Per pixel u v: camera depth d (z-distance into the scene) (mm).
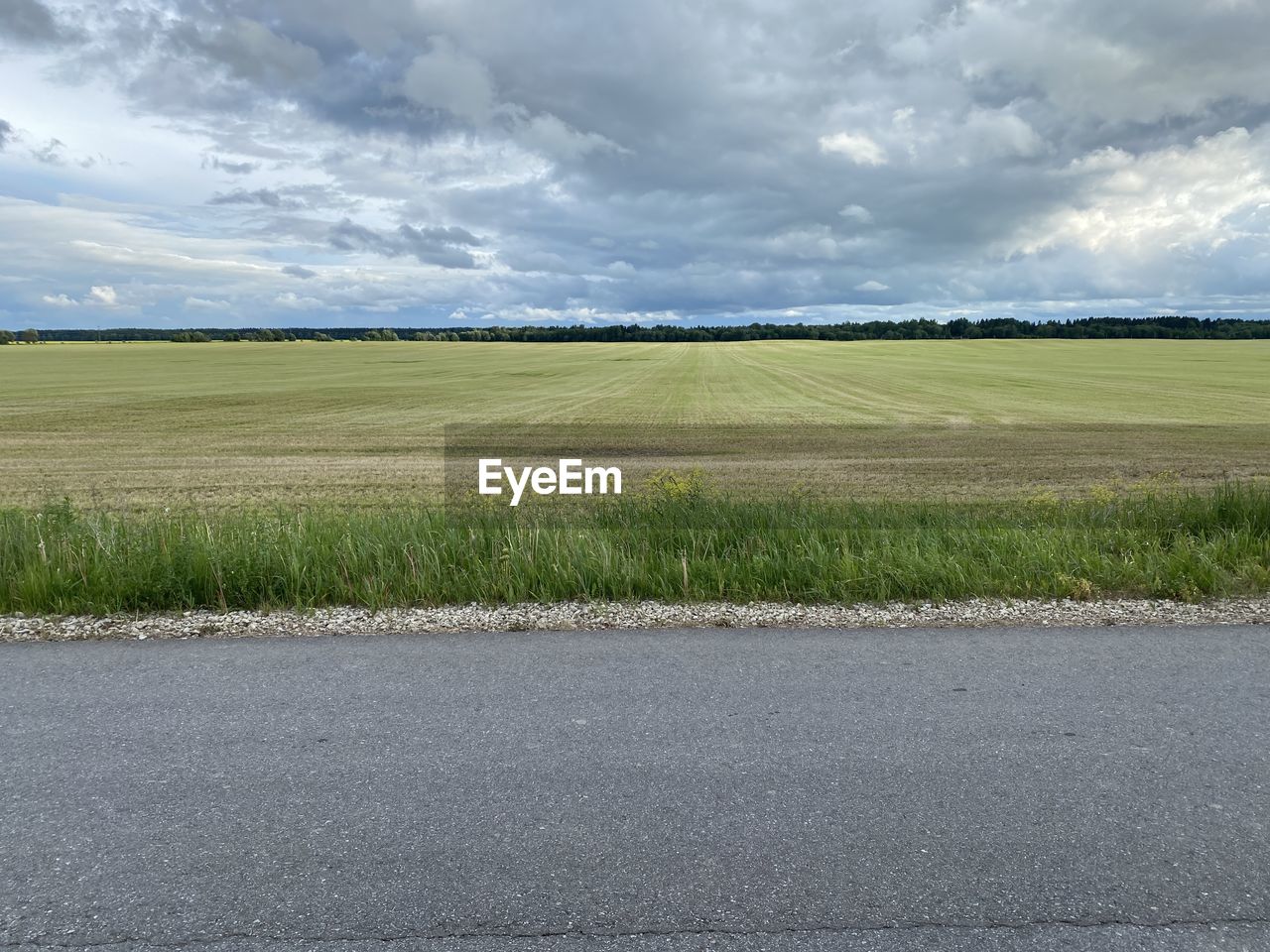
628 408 33531
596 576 5750
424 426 26938
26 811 2783
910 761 3125
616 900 2328
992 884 2406
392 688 3844
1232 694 3760
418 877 2439
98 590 5359
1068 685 3865
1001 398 37688
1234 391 41219
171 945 2160
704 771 3049
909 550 6398
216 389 44219
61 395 40188
